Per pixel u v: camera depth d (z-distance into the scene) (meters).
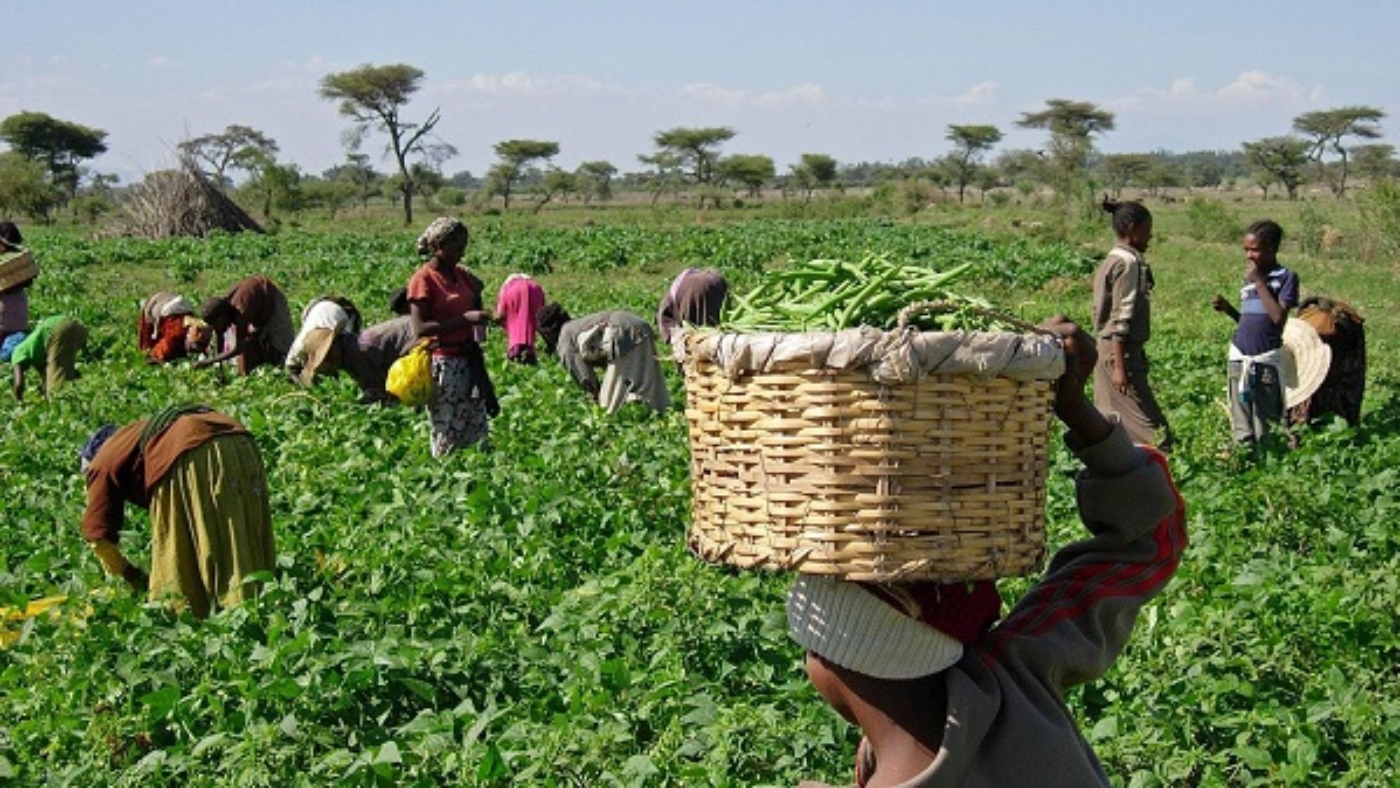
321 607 7.34
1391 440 11.68
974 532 2.78
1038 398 2.82
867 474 2.74
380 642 6.66
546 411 13.98
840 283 3.12
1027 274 34.03
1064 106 107.06
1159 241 43.72
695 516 3.02
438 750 5.70
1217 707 6.16
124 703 6.50
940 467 2.75
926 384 2.73
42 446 13.12
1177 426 12.27
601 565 8.78
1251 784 5.50
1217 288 30.12
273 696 6.18
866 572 2.76
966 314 2.91
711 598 7.07
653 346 13.55
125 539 9.41
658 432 12.41
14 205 80.56
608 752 5.59
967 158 119.31
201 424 7.49
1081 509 3.24
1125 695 6.23
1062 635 3.10
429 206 102.75
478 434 11.06
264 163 82.38
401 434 12.83
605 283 34.84
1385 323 25.08
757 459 2.82
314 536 8.85
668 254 39.28
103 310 27.39
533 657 6.82
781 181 141.62
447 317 10.67
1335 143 111.31
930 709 2.98
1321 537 8.88
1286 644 6.61
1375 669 6.62
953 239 43.34
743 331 2.99
